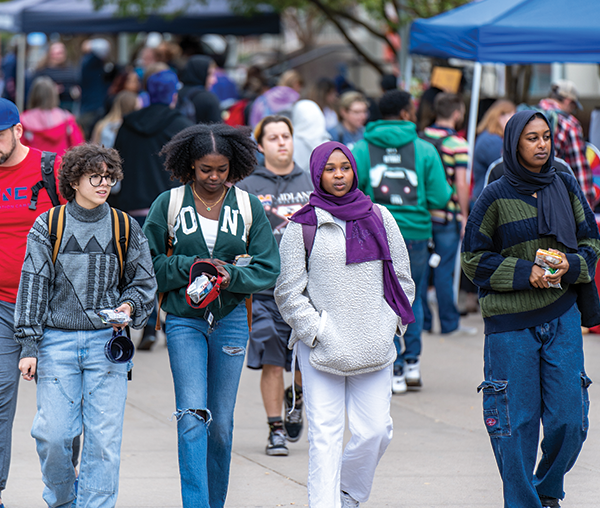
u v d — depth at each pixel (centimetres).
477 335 1816
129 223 804
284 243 841
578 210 862
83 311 789
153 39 4228
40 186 873
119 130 1608
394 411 1328
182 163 853
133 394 1412
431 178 1364
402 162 1344
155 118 1584
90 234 791
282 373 1138
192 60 1927
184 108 1916
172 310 841
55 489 805
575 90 1678
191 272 805
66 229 787
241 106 2583
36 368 800
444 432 1224
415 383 1434
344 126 2009
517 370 835
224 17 3106
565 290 847
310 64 3912
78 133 1895
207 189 844
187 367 826
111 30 3019
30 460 1095
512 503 833
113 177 788
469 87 2406
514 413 834
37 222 790
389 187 1339
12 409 880
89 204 792
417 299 1421
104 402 791
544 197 849
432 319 1825
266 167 1156
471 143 1950
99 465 790
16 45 3200
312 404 832
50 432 778
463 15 1775
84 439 796
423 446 1159
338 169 827
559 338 839
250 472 1059
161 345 1759
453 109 1633
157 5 2955
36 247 782
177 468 1074
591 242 862
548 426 835
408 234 1348
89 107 2909
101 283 792
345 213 826
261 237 855
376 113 2039
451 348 1717
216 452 859
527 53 1641
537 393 841
